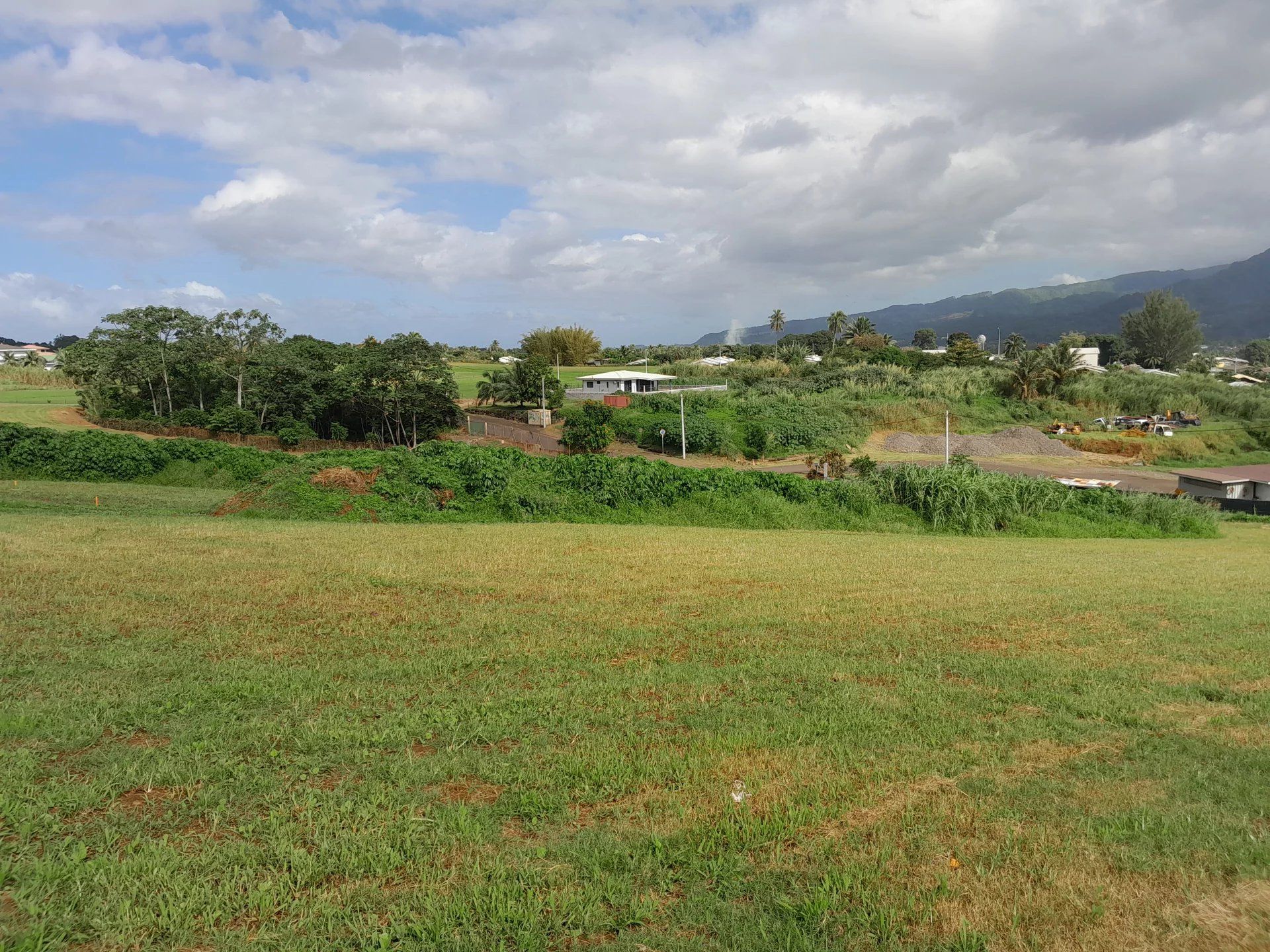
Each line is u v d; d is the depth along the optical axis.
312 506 21.27
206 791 4.86
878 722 6.27
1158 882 4.13
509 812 4.73
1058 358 83.88
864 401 75.75
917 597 11.35
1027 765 5.57
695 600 10.78
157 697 6.34
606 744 5.71
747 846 4.42
